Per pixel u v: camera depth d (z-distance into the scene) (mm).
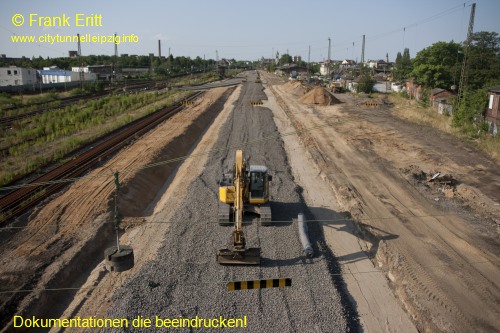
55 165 28078
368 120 51000
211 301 14172
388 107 63031
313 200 25062
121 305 13594
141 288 14633
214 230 19484
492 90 40938
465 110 43406
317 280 15766
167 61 168375
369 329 13938
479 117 42250
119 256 11266
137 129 40750
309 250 17500
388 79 115875
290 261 17047
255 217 21109
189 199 23188
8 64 123125
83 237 18094
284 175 28891
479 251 18438
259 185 19875
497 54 65562
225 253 16359
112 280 15781
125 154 31016
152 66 154125
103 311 13922
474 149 36219
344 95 82938
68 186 23547
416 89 72750
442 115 51656
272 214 21672
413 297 15070
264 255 17391
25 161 28812
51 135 36812
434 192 26156
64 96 73125
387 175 29375
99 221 19578
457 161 32562
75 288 15438
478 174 29578
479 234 20125
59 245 17203
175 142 36000
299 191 26062
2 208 19953
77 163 27953
